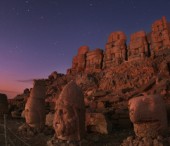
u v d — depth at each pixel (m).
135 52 30.27
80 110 7.55
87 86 26.00
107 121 10.40
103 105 15.38
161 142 6.02
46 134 9.88
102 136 9.55
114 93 19.12
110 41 34.19
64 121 7.30
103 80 25.78
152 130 6.40
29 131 9.84
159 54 25.44
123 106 14.40
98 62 33.94
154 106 6.48
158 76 18.06
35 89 10.85
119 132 10.50
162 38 28.88
